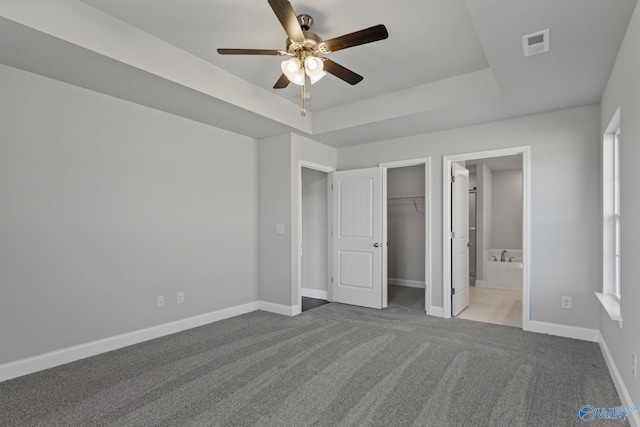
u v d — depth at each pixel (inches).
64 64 97.7
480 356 115.6
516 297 207.8
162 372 103.5
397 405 85.1
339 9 89.0
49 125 107.5
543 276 138.9
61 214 110.1
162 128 137.8
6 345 98.8
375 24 95.8
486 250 257.0
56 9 83.0
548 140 138.8
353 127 158.9
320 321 157.1
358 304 187.5
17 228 101.2
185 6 88.7
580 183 132.8
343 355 116.6
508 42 87.7
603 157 119.3
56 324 108.6
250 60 117.8
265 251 177.0
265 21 95.1
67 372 103.3
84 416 80.3
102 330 119.3
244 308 171.5
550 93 119.6
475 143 155.4
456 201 167.8
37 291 104.8
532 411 82.4
